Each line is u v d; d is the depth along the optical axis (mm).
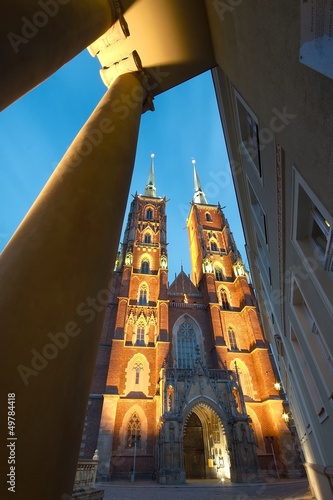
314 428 9273
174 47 7270
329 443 7539
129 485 20453
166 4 6555
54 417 1732
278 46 3227
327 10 2031
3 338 1679
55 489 1635
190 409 25656
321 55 2137
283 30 2949
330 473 7727
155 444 25453
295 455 26734
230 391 27328
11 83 2105
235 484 20859
